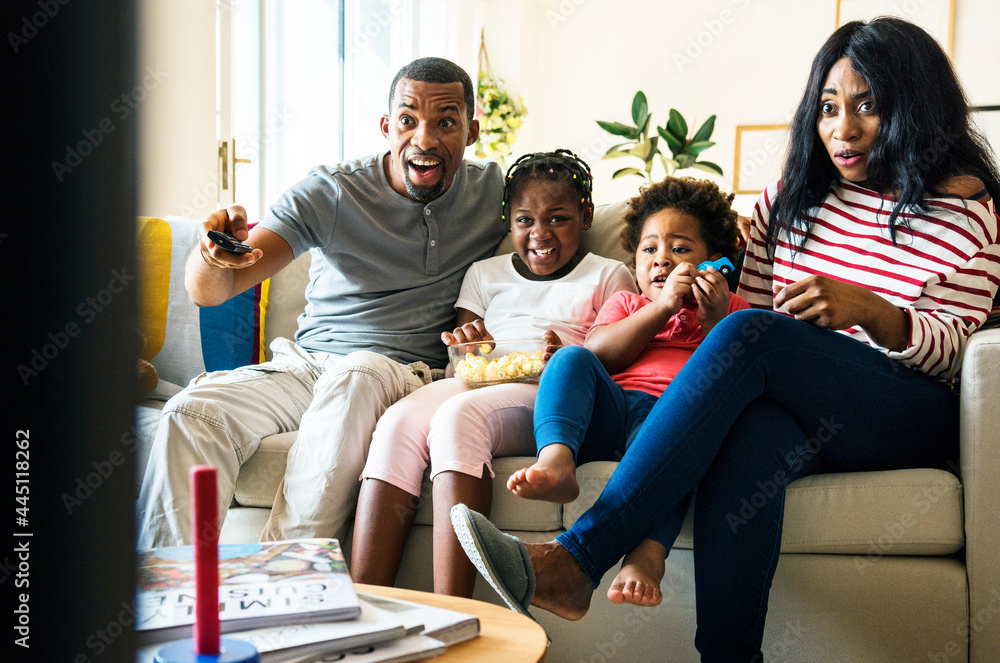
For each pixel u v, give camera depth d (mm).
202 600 552
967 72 4000
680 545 1201
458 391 1414
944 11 4027
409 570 1312
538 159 1681
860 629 1141
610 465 1252
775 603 1173
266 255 1538
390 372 1413
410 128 1631
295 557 774
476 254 1763
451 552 1186
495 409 1280
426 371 1601
